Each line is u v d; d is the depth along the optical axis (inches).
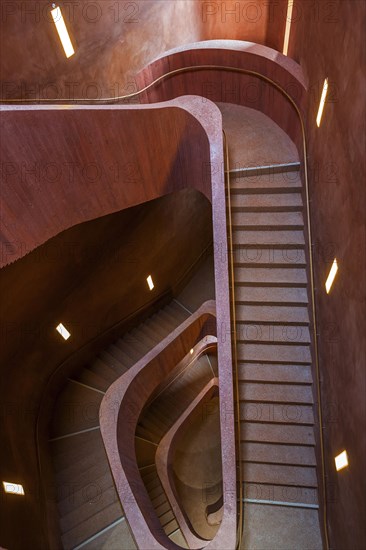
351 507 207.0
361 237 184.4
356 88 184.7
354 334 197.5
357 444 196.2
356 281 191.9
